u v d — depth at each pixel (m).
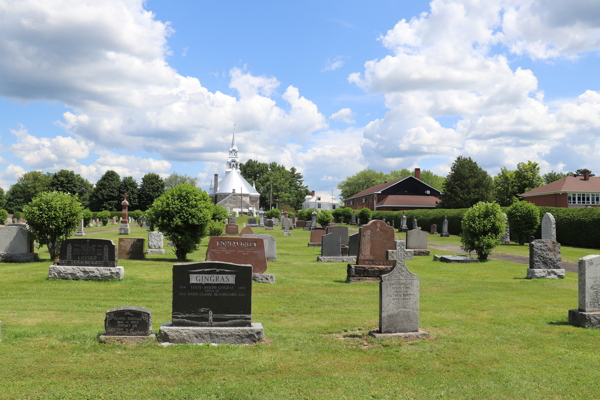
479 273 20.91
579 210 36.19
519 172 84.88
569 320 11.14
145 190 127.38
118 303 13.02
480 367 8.01
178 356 8.33
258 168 173.50
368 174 140.75
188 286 9.35
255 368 7.84
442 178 132.00
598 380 7.42
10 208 122.19
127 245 23.17
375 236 18.25
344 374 7.63
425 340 9.61
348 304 13.66
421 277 19.50
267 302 13.80
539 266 19.22
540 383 7.28
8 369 7.51
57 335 9.38
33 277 16.58
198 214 22.31
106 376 7.32
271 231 61.66
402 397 6.72
